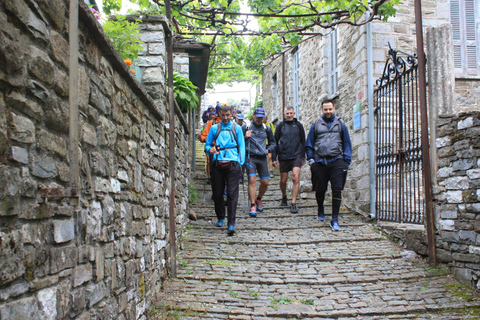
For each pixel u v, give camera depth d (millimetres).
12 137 1445
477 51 7020
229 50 11133
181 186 5855
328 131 6176
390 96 6500
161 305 3594
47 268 1668
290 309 3623
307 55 10625
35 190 1595
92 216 2193
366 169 6602
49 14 1731
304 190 8242
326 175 6227
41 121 1670
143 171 3447
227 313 3537
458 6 7039
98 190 2311
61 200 1817
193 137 9883
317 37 9609
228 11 6074
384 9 5750
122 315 2666
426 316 3494
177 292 3934
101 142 2379
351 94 7398
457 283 4164
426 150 4770
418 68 4934
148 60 4289
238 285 4180
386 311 3562
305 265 4762
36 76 1623
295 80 12352
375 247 5344
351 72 7387
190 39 7379
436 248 4660
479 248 3963
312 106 10094
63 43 1881
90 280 2150
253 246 5426
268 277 4387
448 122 4477
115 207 2621
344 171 6121
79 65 2078
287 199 7984
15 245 1436
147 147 3609
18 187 1471
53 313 1700
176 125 5438
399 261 4852
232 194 5852
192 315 3475
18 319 1438
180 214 5633
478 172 4023
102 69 2418
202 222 6523
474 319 3398
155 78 4266
